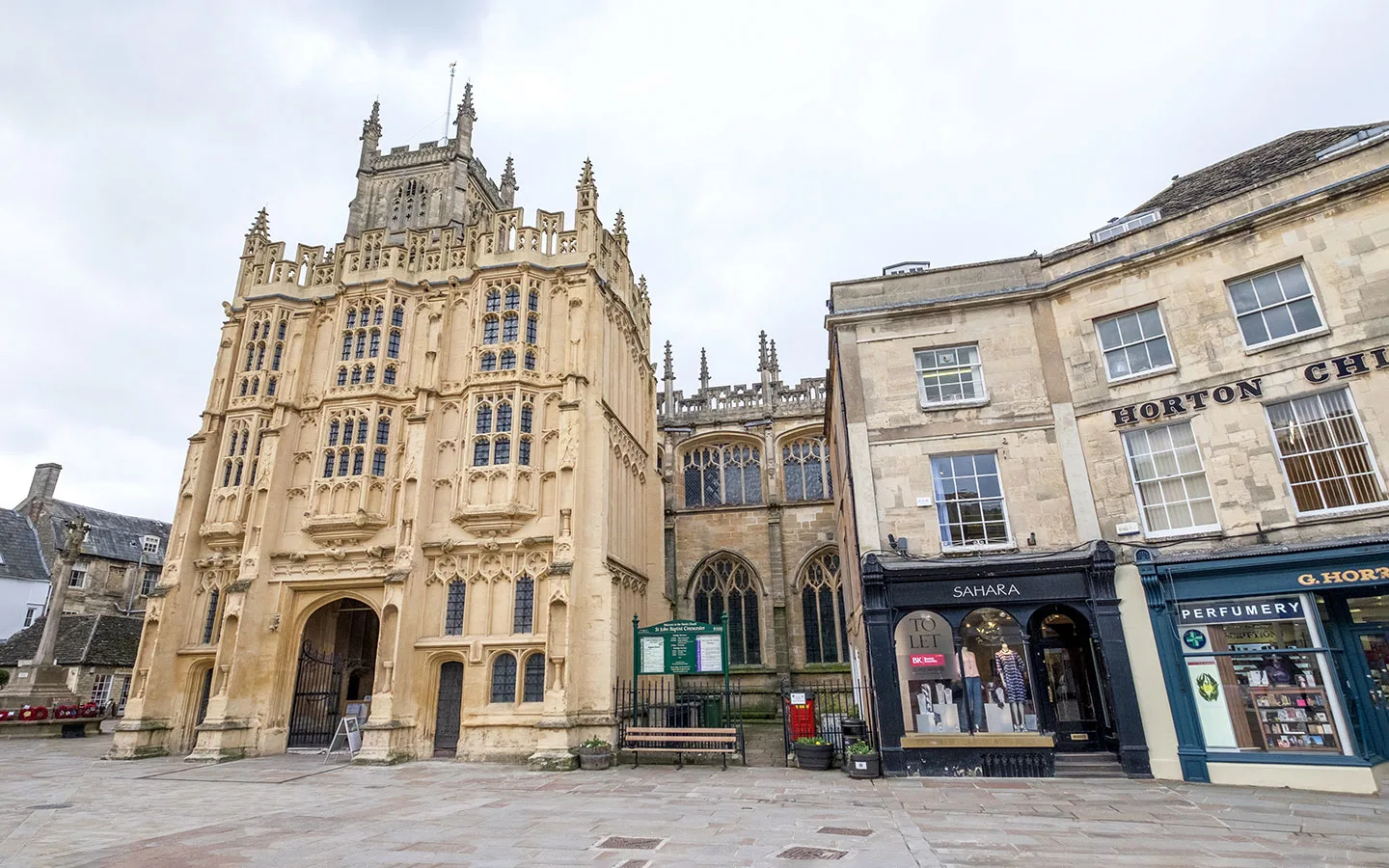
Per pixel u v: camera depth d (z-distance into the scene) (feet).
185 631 78.33
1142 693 49.37
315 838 33.68
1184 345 53.67
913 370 61.31
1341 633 46.24
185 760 67.46
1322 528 46.26
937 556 55.88
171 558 80.28
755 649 111.04
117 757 70.03
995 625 55.67
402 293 85.20
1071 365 58.23
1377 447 45.68
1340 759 43.09
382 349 81.82
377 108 128.26
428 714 68.80
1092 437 55.98
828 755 56.80
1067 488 55.72
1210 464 50.96
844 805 40.98
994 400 59.06
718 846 31.12
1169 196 68.08
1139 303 56.13
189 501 82.58
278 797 47.24
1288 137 64.39
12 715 92.48
